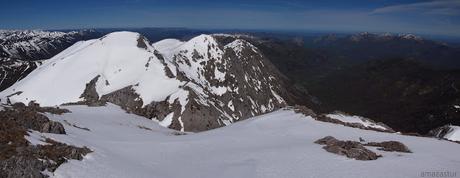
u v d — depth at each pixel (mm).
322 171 44438
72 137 52312
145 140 70000
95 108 111750
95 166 40344
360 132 74688
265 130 80188
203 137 75250
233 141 68312
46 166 35406
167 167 48281
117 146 56688
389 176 41875
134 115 119688
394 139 67938
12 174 32750
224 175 45188
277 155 53219
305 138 68250
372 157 49938
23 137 39656
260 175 44156
